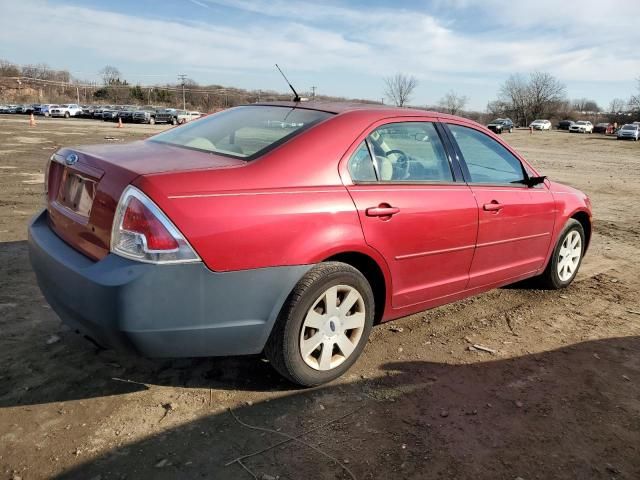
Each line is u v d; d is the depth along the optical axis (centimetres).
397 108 378
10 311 397
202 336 271
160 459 250
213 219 263
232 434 272
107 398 296
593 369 364
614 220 940
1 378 309
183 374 327
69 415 279
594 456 272
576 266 535
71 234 297
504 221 418
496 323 436
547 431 290
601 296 514
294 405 301
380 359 362
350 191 316
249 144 320
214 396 305
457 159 395
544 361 372
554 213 479
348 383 328
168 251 253
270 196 284
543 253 482
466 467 257
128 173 264
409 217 342
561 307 479
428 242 358
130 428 272
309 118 341
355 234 313
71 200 303
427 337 402
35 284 453
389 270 340
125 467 244
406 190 346
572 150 3412
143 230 251
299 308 295
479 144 421
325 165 313
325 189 307
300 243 290
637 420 306
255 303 282
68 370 322
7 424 269
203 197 265
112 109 5553
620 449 279
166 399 299
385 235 330
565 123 8650
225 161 296
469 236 388
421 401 312
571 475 257
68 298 270
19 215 716
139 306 251
